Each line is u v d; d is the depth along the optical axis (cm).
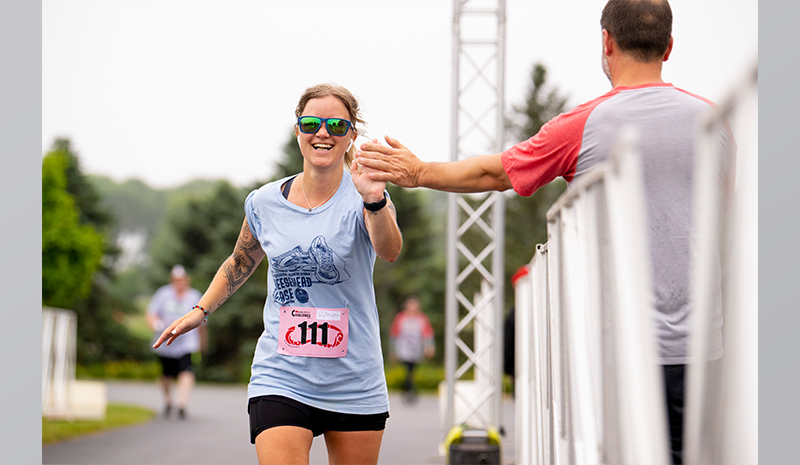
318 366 551
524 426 866
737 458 238
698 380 256
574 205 434
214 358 6031
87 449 1427
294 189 579
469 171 504
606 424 348
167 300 2083
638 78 467
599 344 363
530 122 6150
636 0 467
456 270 1481
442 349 6166
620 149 293
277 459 531
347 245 554
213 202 6550
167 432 1758
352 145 598
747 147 215
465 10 1480
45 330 1688
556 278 481
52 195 2584
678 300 428
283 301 568
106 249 6322
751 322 230
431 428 2102
